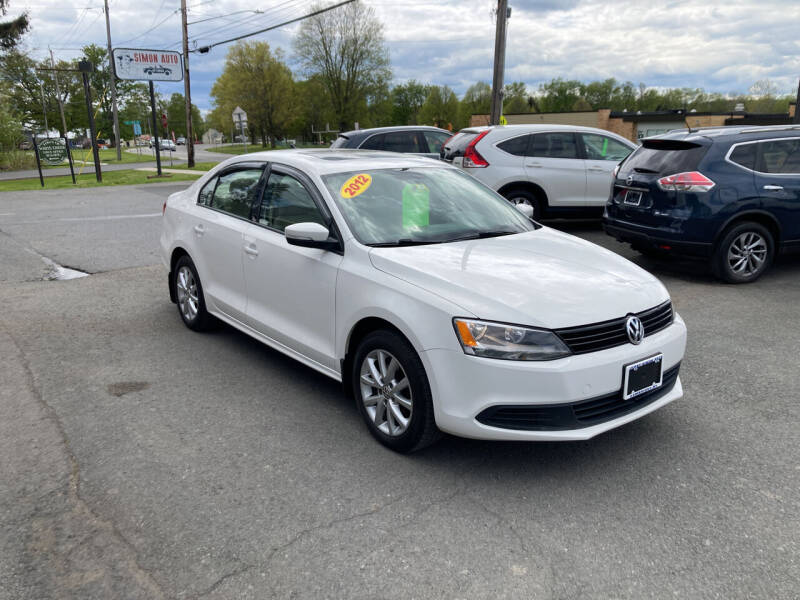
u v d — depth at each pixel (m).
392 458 3.32
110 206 14.78
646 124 51.25
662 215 6.83
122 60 27.98
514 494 2.98
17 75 71.12
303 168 4.16
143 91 86.12
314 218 3.89
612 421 3.04
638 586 2.37
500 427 2.92
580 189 9.73
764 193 6.71
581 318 2.97
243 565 2.48
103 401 4.03
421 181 4.32
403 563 2.49
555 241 4.02
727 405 3.97
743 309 6.03
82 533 2.67
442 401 2.99
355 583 2.38
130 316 5.91
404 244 3.67
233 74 75.94
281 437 3.55
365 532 2.69
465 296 3.02
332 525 2.74
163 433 3.59
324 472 3.18
